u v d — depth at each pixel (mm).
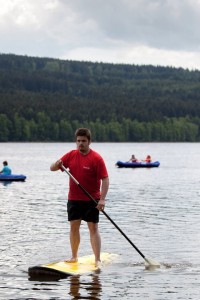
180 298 9492
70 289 9992
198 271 11352
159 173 49500
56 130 171750
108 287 10141
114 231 16266
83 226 17125
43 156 85812
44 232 15914
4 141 167250
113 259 12289
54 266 11266
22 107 174375
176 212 21016
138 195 28188
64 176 45031
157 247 13805
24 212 20797
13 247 13617
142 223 18000
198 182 38469
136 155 95000
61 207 22641
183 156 94125
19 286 10156
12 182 37938
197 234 15797
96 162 11391
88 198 11461
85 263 11758
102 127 179250
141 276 10922
